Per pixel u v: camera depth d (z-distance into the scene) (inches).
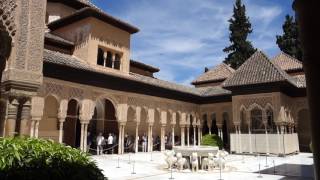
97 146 612.7
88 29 647.8
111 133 665.0
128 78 629.0
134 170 400.5
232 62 1306.6
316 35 61.9
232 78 720.3
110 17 666.8
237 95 705.6
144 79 748.6
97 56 658.2
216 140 667.4
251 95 684.7
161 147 740.7
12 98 241.1
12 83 242.1
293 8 68.6
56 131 604.4
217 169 414.9
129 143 706.2
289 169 426.0
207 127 930.1
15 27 250.7
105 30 680.4
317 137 60.2
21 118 245.4
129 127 767.7
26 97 250.2
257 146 665.0
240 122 696.4
